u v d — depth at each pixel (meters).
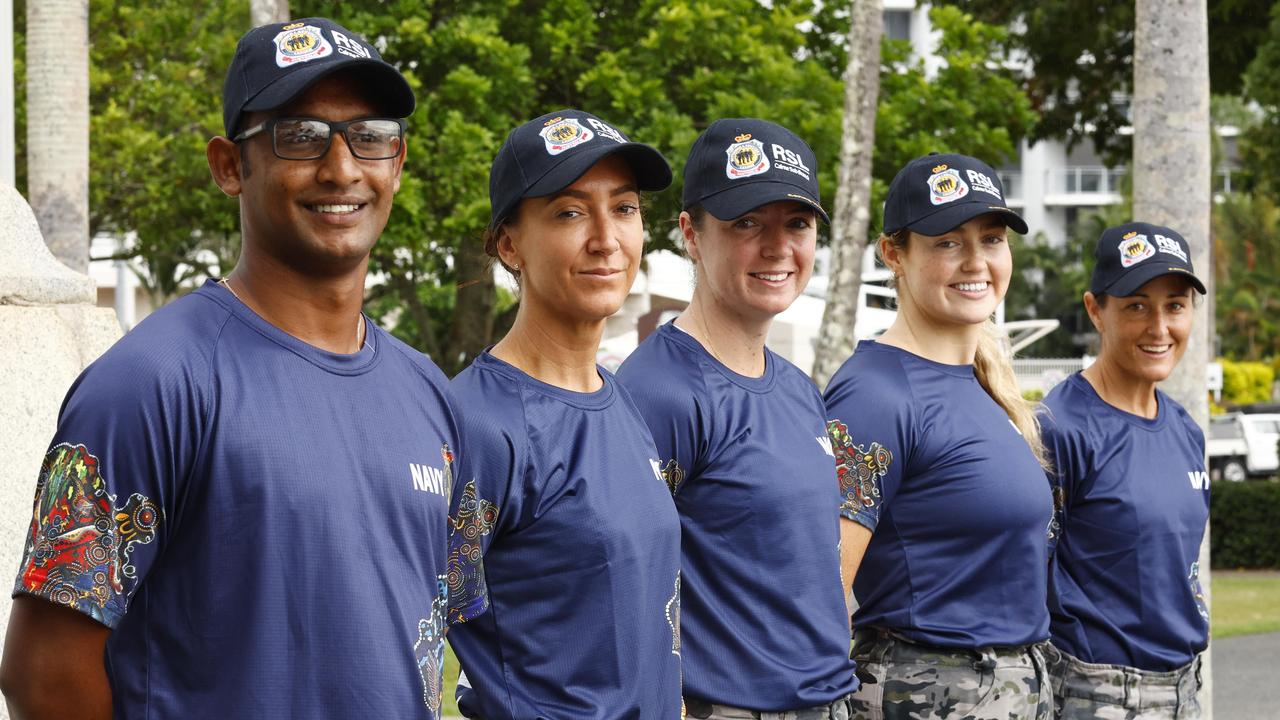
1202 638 4.47
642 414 3.31
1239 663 10.05
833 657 3.37
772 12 14.11
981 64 15.00
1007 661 3.83
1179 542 4.43
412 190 12.48
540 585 2.89
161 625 2.22
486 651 2.92
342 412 2.34
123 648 2.24
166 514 2.20
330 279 2.37
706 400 3.34
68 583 2.13
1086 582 4.40
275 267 2.36
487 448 2.87
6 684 2.22
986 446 3.85
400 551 2.35
